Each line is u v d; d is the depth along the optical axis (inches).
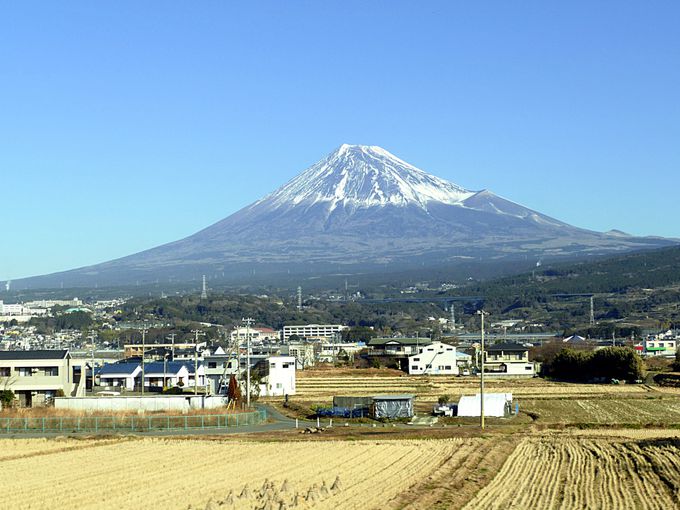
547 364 6028.5
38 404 3580.2
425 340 6776.6
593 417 3415.4
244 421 3117.6
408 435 2743.6
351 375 5472.4
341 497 1637.6
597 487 1781.5
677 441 2395.4
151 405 3363.7
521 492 1729.8
